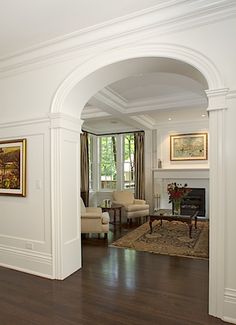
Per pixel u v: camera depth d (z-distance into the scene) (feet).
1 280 10.19
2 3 7.77
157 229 18.97
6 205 11.81
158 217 17.30
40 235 10.85
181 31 8.36
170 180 25.46
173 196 17.79
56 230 10.37
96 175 29.45
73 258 11.02
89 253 13.57
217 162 7.71
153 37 8.77
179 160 25.18
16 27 9.15
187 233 17.70
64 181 10.62
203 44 8.02
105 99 15.92
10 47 10.64
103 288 9.46
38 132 10.96
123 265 11.79
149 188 26.50
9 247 11.64
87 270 11.21
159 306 8.21
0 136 12.04
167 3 8.05
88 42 9.74
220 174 7.65
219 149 7.68
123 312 7.87
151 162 26.48
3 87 12.07
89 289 9.37
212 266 7.73
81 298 8.71
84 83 10.39
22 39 10.02
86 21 8.91
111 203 23.84
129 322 7.36
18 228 11.44
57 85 10.61
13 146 11.53
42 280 10.18
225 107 7.59
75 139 11.39
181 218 16.61
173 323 7.31
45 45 10.41
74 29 9.40
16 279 10.28
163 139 25.94
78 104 11.30
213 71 7.82
